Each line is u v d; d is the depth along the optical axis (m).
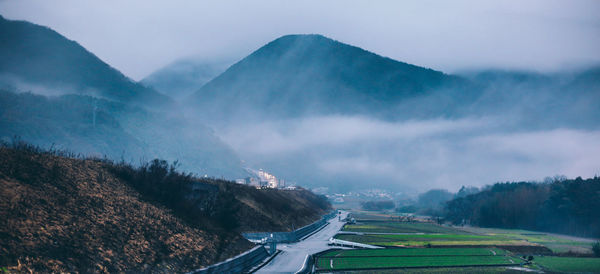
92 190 45.59
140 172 57.25
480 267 78.12
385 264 76.31
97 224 39.59
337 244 103.56
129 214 45.62
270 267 58.75
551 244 134.75
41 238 32.75
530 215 197.75
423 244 113.88
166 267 39.97
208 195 70.88
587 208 179.75
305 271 58.88
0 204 33.91
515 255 98.31
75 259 32.91
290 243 101.19
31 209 35.56
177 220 52.69
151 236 44.16
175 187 58.41
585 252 110.00
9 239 30.67
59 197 40.00
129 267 36.38
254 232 94.00
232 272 49.28
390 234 141.88
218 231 60.00
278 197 150.25
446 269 74.00
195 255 46.38
